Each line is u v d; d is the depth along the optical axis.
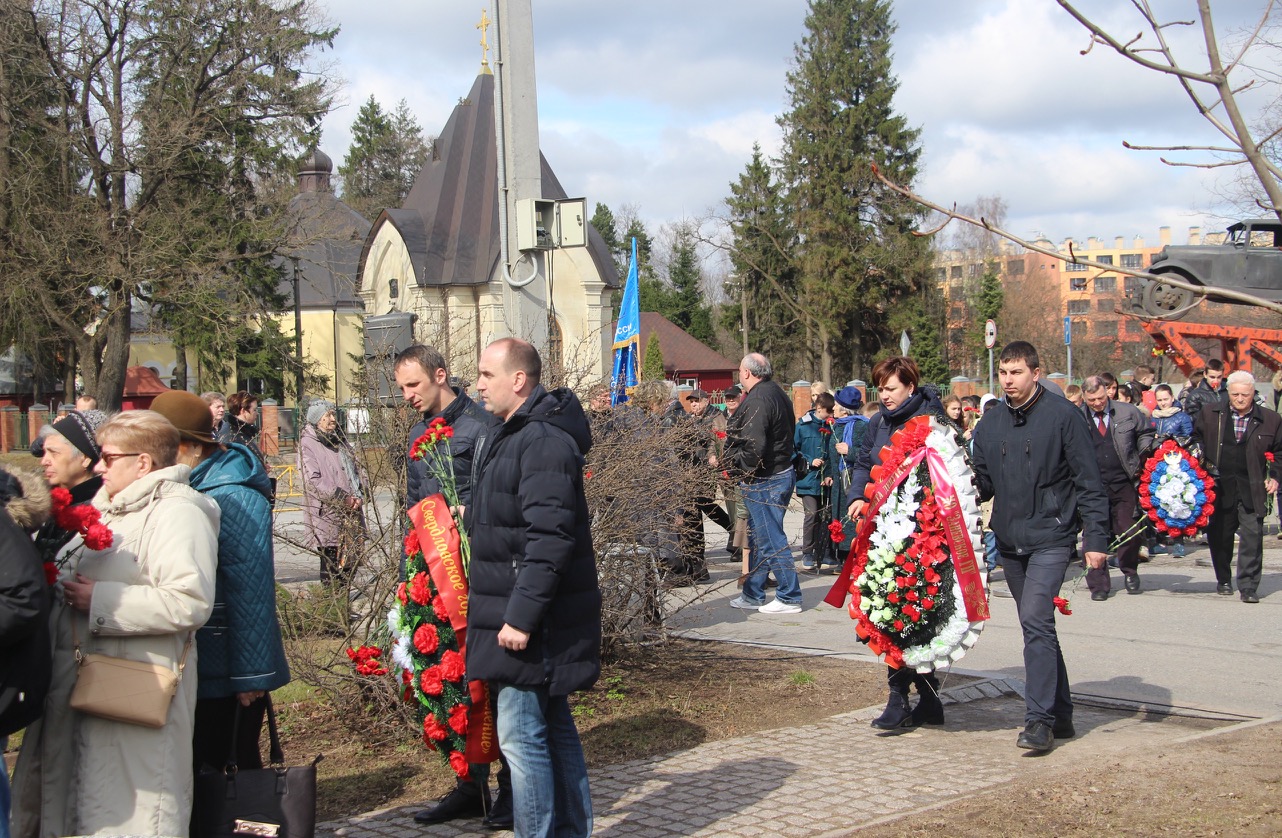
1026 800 4.51
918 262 50.88
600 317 38.03
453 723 4.46
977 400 16.62
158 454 3.84
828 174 49.16
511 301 8.18
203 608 3.65
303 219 31.12
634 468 6.71
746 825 4.54
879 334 55.88
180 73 28.56
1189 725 6.09
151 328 36.28
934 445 5.84
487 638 4.00
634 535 6.81
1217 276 18.80
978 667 7.52
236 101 29.42
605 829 4.56
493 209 36.06
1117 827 4.14
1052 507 5.64
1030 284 53.53
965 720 6.23
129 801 3.58
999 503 5.77
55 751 3.66
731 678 7.14
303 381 40.03
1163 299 18.91
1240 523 10.01
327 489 6.49
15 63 26.72
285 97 29.78
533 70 8.23
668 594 7.66
